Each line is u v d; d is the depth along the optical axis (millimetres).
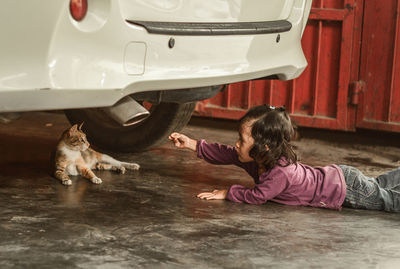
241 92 7551
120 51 3592
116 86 3566
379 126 7121
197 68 3959
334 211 4375
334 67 7246
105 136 5750
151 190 4688
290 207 4418
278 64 4535
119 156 5750
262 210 4305
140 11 3678
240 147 4441
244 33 4195
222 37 4070
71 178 4906
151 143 5543
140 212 4125
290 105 7418
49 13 3285
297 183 4363
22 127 6820
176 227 3842
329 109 7336
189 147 4828
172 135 4828
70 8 3361
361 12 7027
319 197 4387
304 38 7285
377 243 3707
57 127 6953
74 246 3439
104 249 3414
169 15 3848
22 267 3127
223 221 4008
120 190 4641
